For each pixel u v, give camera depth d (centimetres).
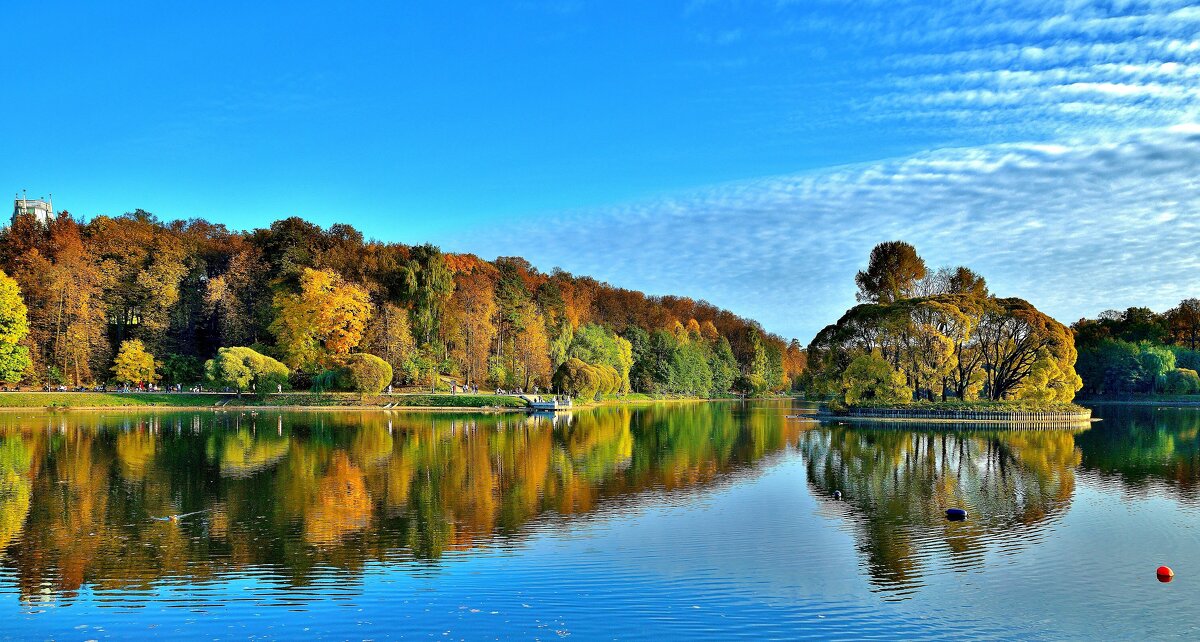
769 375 19912
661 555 2486
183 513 3062
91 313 10225
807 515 3125
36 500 3322
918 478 4134
